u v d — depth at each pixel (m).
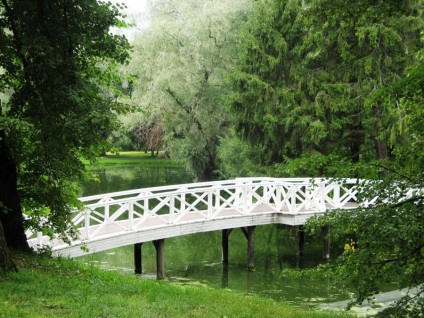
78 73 9.05
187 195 30.86
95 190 32.56
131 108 9.42
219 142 31.31
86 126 8.58
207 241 20.36
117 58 9.77
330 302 12.31
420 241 6.75
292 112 20.69
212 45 28.34
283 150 22.48
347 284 7.11
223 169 30.48
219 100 28.67
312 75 20.81
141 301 7.45
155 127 34.44
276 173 22.06
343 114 21.00
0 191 9.43
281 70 22.41
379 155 20.41
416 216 6.57
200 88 28.80
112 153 9.76
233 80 22.58
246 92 22.06
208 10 28.30
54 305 6.70
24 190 10.07
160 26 28.83
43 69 8.74
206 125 29.55
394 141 18.33
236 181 17.62
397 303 6.98
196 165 31.11
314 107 20.83
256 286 13.94
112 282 8.48
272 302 9.33
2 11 9.29
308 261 17.23
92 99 9.18
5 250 7.98
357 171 7.36
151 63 29.12
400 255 6.89
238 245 19.72
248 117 22.64
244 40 22.91
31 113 8.95
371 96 7.68
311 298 12.71
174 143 31.88
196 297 8.45
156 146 36.97
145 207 14.09
